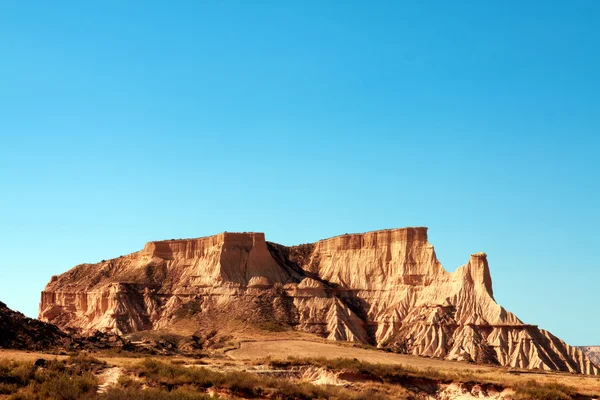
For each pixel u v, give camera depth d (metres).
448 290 177.25
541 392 92.81
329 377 100.62
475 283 175.25
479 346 159.88
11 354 98.56
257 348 148.75
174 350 138.12
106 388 78.88
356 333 175.88
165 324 181.25
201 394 76.44
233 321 174.50
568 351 162.38
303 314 180.25
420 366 132.38
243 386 84.31
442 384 99.75
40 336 117.31
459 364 142.50
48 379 77.75
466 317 168.38
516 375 117.75
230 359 126.06
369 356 141.75
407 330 171.25
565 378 116.31
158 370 88.88
